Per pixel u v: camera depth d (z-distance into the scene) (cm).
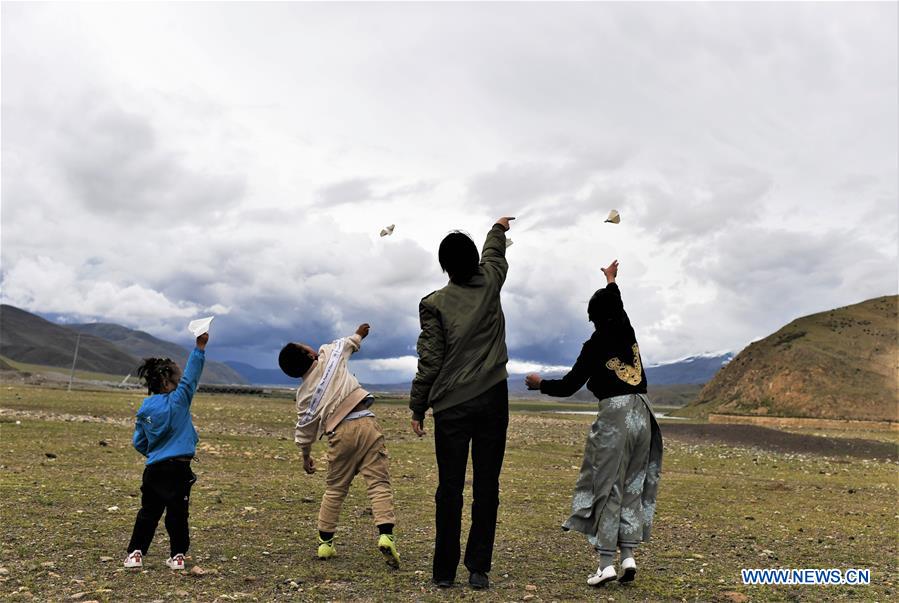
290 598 478
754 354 6706
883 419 5209
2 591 468
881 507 1123
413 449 1767
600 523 546
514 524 822
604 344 569
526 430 2994
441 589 516
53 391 4572
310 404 600
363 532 729
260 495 946
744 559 669
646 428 559
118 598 463
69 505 791
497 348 549
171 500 546
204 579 518
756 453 2364
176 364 576
